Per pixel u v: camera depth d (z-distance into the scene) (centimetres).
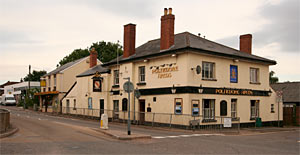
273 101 2858
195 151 1152
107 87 3012
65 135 1583
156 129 2219
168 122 2273
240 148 1252
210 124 2247
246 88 2588
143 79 2611
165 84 2342
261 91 2728
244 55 2628
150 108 2473
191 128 2106
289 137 1819
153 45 2830
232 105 2472
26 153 1044
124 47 2827
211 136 1767
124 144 1314
